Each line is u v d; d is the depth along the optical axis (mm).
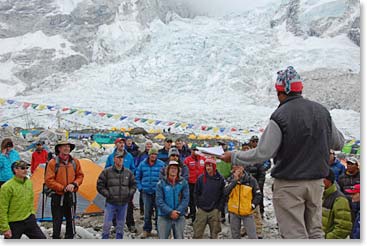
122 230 9227
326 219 6188
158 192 8523
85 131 48031
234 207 8961
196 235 9078
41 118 76062
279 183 4129
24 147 28500
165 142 11836
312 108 4102
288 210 4039
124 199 9102
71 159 8969
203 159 11297
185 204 8539
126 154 10828
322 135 4062
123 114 79125
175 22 132125
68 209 8922
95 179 12109
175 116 79500
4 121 75000
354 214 6902
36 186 11625
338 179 8984
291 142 4020
